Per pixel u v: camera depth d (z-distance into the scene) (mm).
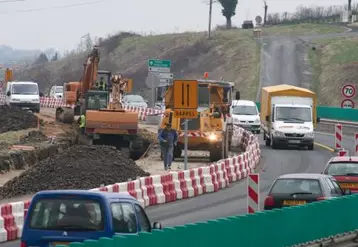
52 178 72375
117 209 32094
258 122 147375
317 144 132750
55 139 114812
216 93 102125
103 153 79625
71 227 31500
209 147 99188
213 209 64438
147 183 67312
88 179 72562
